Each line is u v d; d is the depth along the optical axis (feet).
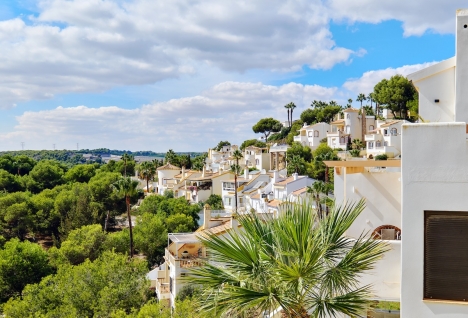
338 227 28.02
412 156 25.13
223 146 572.51
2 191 286.25
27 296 99.91
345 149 309.83
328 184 177.17
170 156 456.86
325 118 428.15
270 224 29.14
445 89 37.96
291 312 26.27
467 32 30.55
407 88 342.85
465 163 24.17
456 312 24.20
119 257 111.24
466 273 24.25
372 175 42.14
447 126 24.49
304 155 310.65
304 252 25.75
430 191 24.80
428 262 24.90
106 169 430.20
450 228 24.53
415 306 24.94
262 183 269.44
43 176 327.47
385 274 32.83
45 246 232.53
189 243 110.42
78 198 243.19
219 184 299.79
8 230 230.89
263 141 515.09
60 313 89.56
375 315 33.60
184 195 314.76
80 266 104.88
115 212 266.36
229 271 27.58
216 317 26.53
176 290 104.88
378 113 394.73
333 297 27.43
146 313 79.97
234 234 29.07
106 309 90.79
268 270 26.40
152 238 175.01
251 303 25.45
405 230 25.25
